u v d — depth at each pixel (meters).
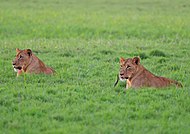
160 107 12.43
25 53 16.30
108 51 21.59
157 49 21.53
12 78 16.02
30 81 15.30
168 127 10.95
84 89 14.19
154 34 30.31
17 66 16.25
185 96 13.37
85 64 18.44
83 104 12.59
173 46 23.58
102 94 13.61
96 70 17.23
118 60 19.47
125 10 43.72
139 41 26.27
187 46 23.53
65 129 10.73
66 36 30.22
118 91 14.18
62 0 51.97
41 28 32.75
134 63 14.49
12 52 21.34
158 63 18.97
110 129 10.71
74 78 15.96
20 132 10.57
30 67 16.33
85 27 32.84
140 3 49.56
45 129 10.83
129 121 11.34
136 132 10.54
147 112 11.95
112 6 47.03
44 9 43.62
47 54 21.02
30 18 37.28
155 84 14.40
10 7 44.78
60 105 12.55
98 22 35.53
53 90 13.98
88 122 11.23
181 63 18.67
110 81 15.54
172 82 14.62
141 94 13.55
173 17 38.34
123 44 24.28
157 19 37.22
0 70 17.11
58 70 17.38
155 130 10.70
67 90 14.15
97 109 12.21
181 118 11.62
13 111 12.18
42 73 16.33
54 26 33.56
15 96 13.41
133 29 32.12
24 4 47.59
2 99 12.98
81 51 21.73
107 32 31.48
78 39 28.11
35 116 11.69
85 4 48.62
